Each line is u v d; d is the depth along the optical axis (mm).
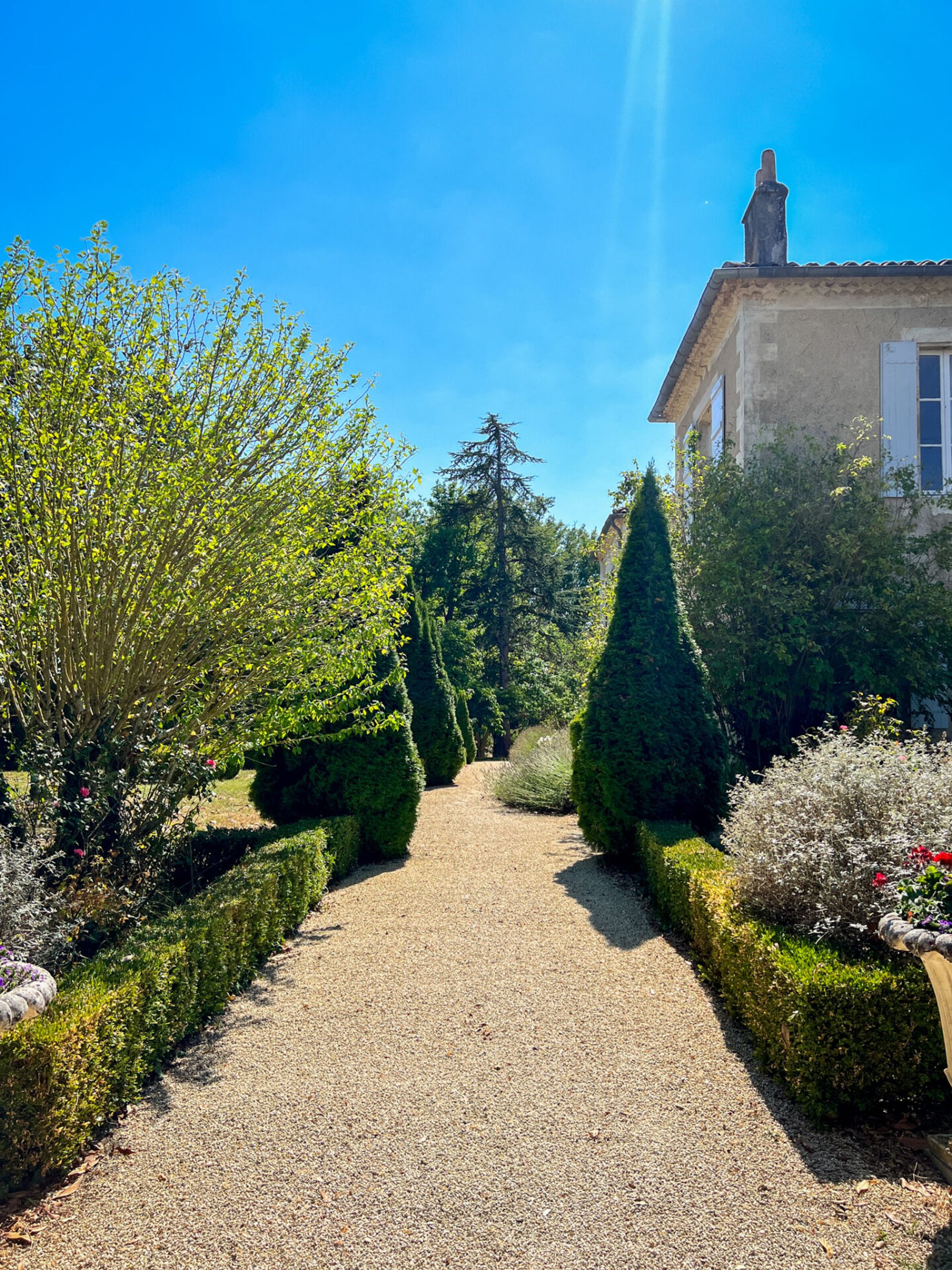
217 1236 2691
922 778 4301
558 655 27266
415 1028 4340
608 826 7723
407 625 15930
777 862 4184
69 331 5203
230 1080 3803
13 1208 2855
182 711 6281
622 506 11430
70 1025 3096
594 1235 2656
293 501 6234
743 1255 2551
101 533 5344
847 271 10039
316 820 7625
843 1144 3141
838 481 9266
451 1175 3004
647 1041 4102
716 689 9047
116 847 5238
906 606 8828
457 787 15430
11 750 5512
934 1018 3248
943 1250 2543
